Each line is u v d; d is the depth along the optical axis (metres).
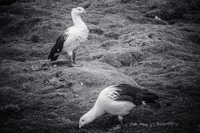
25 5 25.00
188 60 15.23
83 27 12.50
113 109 8.22
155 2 25.20
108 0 26.59
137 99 8.12
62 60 13.50
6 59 14.91
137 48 16.03
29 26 20.00
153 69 13.91
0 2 26.11
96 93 10.55
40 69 12.73
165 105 10.20
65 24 19.59
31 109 9.77
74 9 12.47
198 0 26.80
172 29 19.81
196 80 12.39
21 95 10.73
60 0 27.14
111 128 8.49
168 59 15.07
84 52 16.09
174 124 8.55
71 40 12.20
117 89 8.42
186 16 24.28
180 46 16.86
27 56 15.47
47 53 15.86
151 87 11.94
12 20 21.58
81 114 9.30
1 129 8.23
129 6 24.88
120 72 12.88
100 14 22.92
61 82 11.32
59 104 10.11
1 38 19.22
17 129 8.29
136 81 12.59
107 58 14.70
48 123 8.72
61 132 8.12
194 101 10.59
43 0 26.84
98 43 17.69
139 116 9.24
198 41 19.34
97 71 12.01
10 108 9.69
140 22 22.09
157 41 16.75
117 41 17.41
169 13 24.11
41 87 11.31
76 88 10.98
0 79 12.20
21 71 12.60
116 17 22.22
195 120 8.79
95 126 8.66
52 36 18.23
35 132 8.13
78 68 12.15
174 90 11.58
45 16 21.75
